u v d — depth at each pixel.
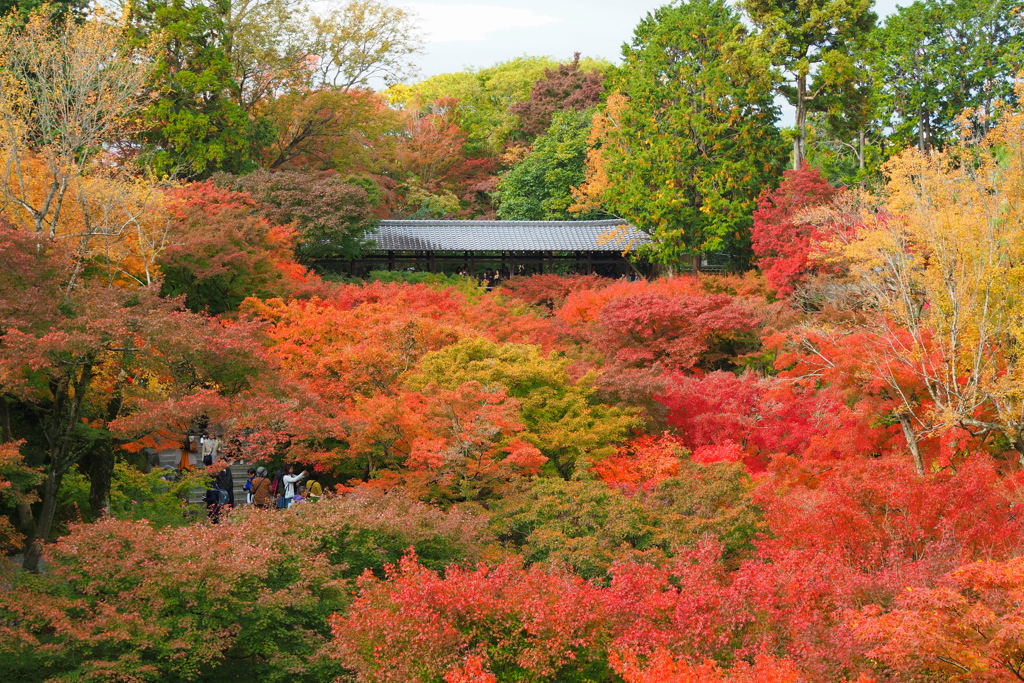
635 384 24.36
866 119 43.88
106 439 18.38
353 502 16.47
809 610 11.41
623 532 17.25
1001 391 18.52
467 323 29.83
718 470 19.19
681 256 49.03
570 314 35.91
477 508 19.09
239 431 19.98
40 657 12.42
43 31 25.86
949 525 13.45
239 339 16.97
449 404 20.38
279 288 31.66
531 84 75.50
